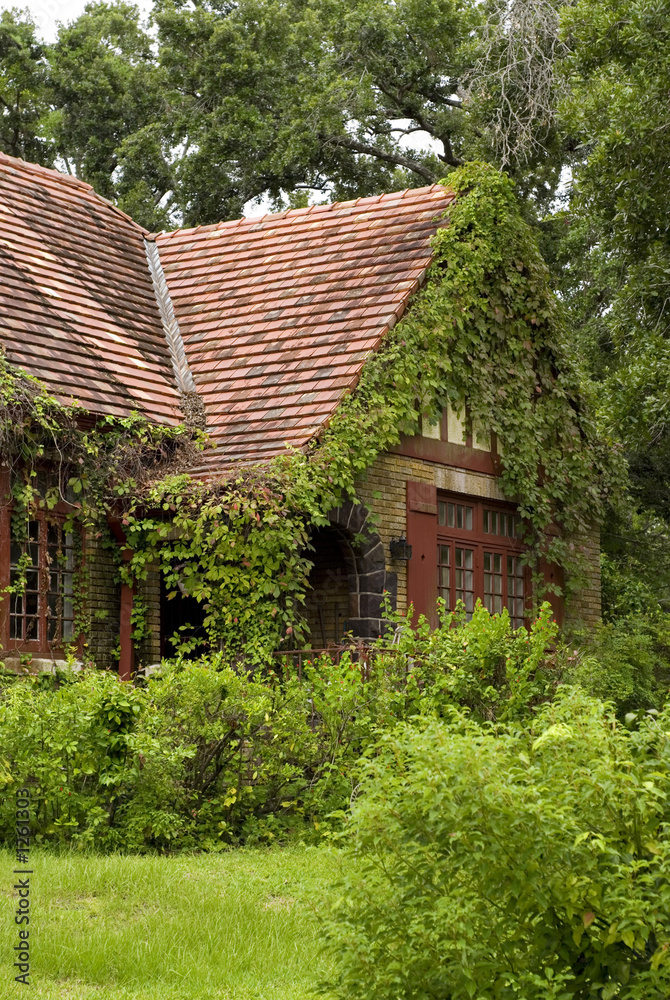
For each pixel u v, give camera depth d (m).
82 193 19.19
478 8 30.09
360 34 31.20
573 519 17.83
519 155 26.67
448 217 16.84
